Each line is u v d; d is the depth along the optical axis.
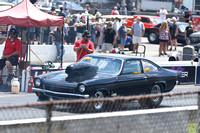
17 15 33.16
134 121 14.38
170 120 15.59
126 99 13.23
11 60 33.66
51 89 25.28
